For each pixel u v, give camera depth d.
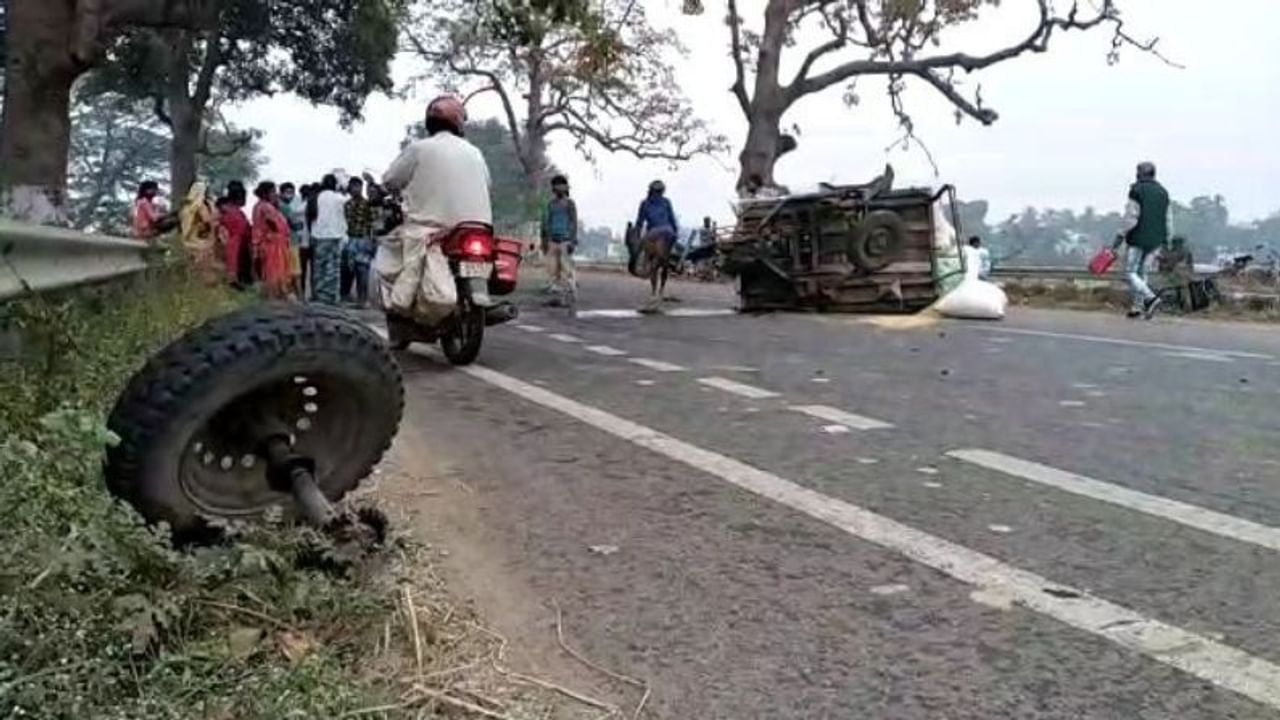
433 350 10.27
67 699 2.27
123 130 60.03
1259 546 4.11
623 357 9.81
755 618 3.43
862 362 9.43
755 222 16.41
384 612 3.07
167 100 40.16
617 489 4.95
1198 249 25.34
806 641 3.26
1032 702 2.87
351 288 17.11
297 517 3.17
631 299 19.27
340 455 3.39
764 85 32.03
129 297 7.78
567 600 3.57
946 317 14.97
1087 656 3.14
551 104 52.69
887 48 33.56
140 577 2.71
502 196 61.12
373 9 37.56
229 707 2.40
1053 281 21.11
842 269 15.55
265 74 40.47
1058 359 9.75
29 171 13.29
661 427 6.37
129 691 2.43
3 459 2.80
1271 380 8.42
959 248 15.70
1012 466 5.35
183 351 3.03
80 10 13.28
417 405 7.20
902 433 6.17
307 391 3.25
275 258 14.52
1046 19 31.28
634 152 52.44
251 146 53.50
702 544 4.14
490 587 3.66
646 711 2.82
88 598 2.50
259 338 3.07
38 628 2.40
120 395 3.05
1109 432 6.23
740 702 2.88
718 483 5.04
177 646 2.62
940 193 15.58
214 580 2.81
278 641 2.78
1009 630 3.33
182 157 37.78
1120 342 11.47
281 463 3.20
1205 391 7.82
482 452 5.72
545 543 4.15
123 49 37.47
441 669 2.93
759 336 11.95
